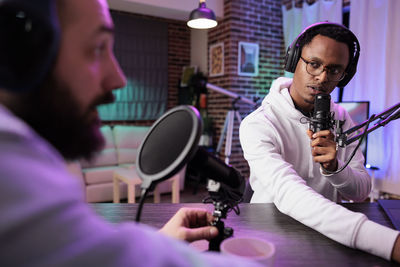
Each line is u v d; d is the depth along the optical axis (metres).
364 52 3.24
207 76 4.65
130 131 4.04
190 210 0.58
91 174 3.33
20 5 0.19
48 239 0.17
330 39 0.91
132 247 0.20
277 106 1.13
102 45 0.28
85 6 0.25
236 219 0.80
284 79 1.25
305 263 0.56
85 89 0.26
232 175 0.51
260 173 0.94
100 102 0.30
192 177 0.54
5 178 0.17
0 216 0.16
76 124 0.26
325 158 0.79
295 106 1.13
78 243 0.18
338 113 1.27
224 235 0.54
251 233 0.71
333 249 0.62
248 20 4.15
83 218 0.20
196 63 5.00
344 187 0.93
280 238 0.68
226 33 4.12
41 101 0.23
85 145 0.28
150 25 4.79
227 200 0.54
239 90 4.15
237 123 4.13
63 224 0.18
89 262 0.18
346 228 0.61
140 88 4.77
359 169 1.09
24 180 0.18
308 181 1.16
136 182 2.90
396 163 3.00
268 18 4.29
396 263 0.56
